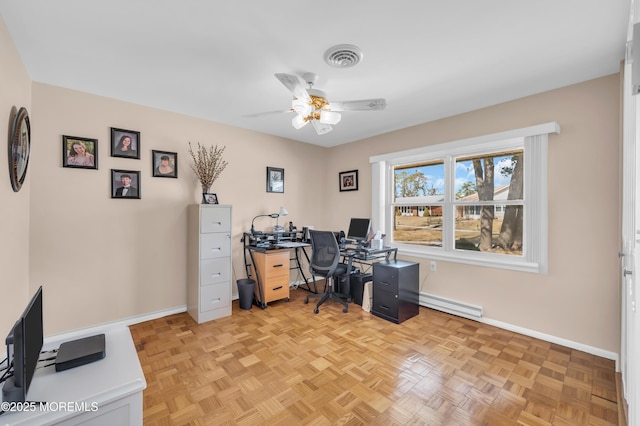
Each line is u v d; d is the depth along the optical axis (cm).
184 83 254
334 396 188
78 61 217
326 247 351
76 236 271
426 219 374
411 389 196
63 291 265
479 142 305
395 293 309
